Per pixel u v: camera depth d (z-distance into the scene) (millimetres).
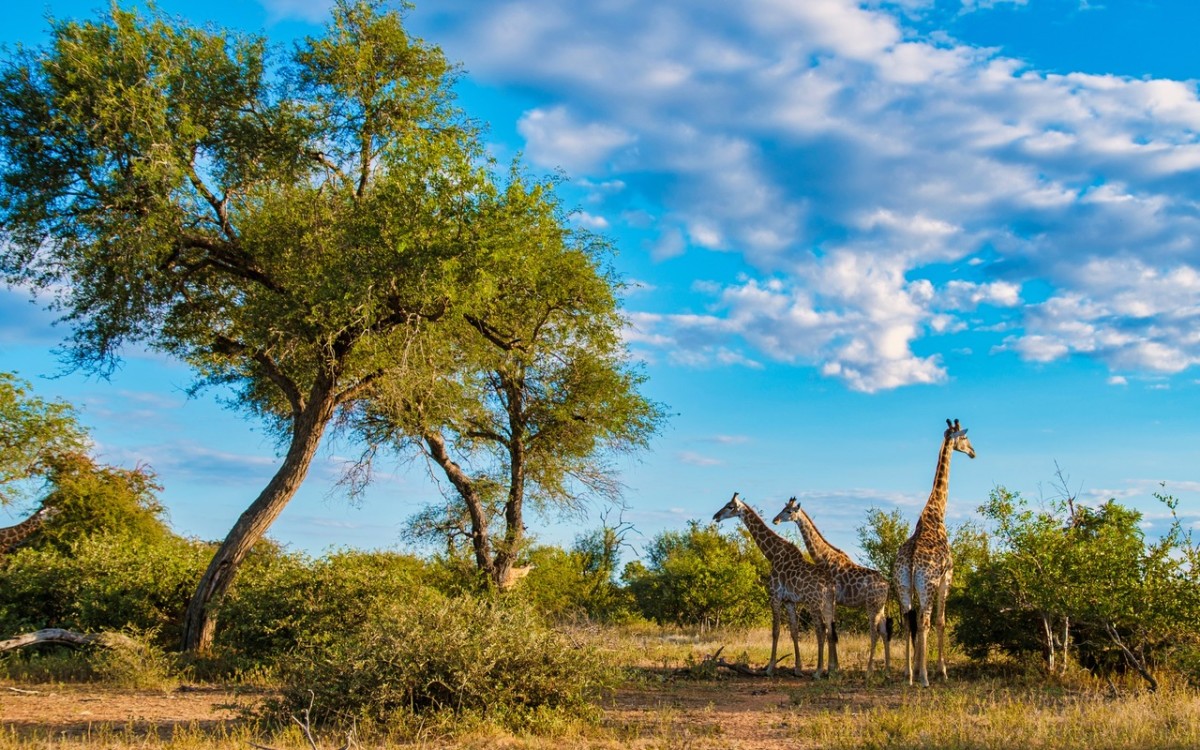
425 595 14812
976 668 14438
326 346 16203
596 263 20641
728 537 33031
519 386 22312
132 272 15102
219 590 15625
